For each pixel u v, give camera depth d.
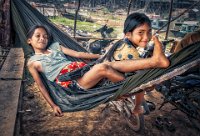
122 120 4.73
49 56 3.42
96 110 5.05
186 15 30.00
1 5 5.98
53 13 31.08
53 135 4.05
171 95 4.74
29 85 5.84
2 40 6.35
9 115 3.57
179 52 2.30
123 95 2.84
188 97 4.60
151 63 2.34
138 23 2.54
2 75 5.24
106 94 2.85
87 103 3.05
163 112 5.18
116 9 38.47
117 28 26.03
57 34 5.62
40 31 3.46
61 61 3.38
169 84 4.79
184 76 4.64
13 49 7.64
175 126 4.68
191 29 20.89
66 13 31.38
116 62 2.63
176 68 2.40
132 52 2.71
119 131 4.36
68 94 3.17
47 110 4.85
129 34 2.68
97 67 2.70
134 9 37.12
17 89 4.54
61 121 4.51
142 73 2.48
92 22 29.98
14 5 5.86
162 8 34.12
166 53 6.25
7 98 4.10
